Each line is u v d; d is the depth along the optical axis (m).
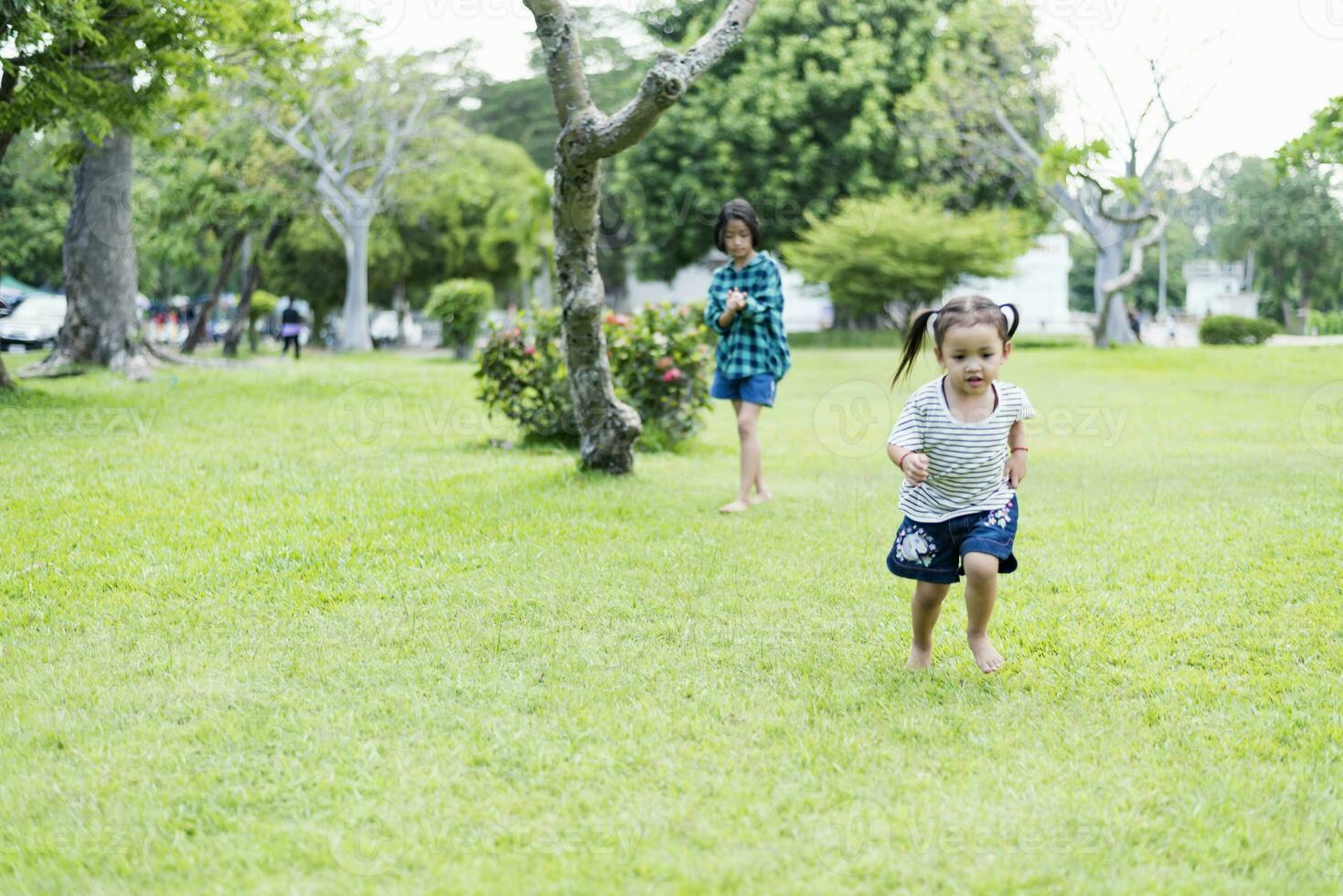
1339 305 33.88
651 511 5.70
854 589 4.33
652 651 3.58
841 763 2.74
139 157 21.50
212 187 18.45
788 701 3.15
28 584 4.21
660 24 27.16
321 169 23.14
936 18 25.94
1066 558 4.80
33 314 23.23
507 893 2.17
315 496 5.78
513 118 38.09
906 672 3.42
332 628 3.78
